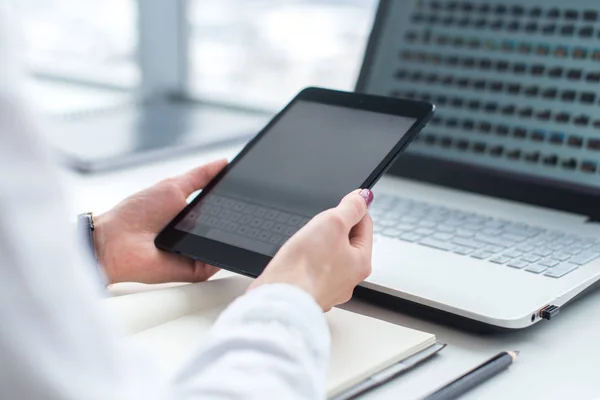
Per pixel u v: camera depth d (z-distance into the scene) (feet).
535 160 2.93
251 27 4.78
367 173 2.09
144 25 5.21
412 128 2.14
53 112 4.85
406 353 1.82
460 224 2.64
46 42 6.06
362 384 1.68
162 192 2.31
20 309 1.07
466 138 3.11
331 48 4.44
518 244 2.44
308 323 1.41
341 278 1.72
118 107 4.86
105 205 3.05
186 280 2.30
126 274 2.23
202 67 5.13
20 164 1.09
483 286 2.11
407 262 2.28
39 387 1.07
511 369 1.84
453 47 3.20
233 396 1.25
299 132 2.34
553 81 2.94
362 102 2.32
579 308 2.20
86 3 5.74
